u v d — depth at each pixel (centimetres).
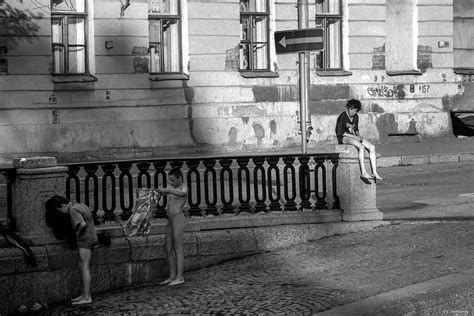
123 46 2850
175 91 2930
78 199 1489
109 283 1435
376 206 1845
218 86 2997
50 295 1388
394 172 2542
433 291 1245
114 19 2839
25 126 2711
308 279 1384
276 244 1562
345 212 1636
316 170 1638
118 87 2841
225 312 1255
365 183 1647
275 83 3081
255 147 3050
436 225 1641
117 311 1315
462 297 1263
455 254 1452
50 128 2744
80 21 2825
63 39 2795
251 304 1283
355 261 1455
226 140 3009
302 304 1262
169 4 2977
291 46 1881
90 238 1373
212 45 2989
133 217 1425
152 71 2944
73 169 1478
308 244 1571
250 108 3044
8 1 2684
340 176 1641
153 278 1471
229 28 3011
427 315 1222
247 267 1483
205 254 1507
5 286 1354
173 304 1323
